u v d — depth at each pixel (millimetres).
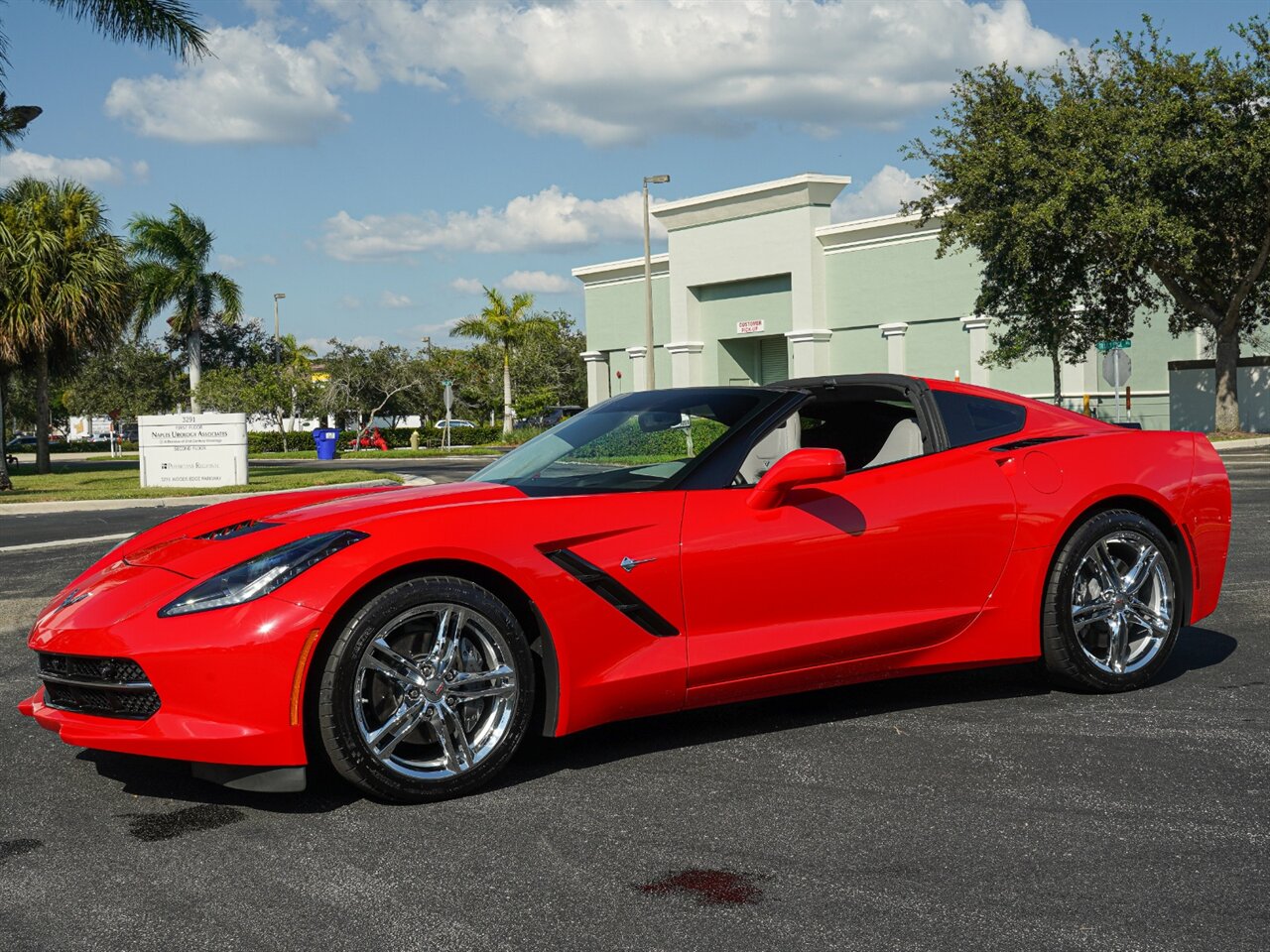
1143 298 28125
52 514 15641
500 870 2820
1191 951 2318
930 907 2547
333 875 2809
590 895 2656
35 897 2707
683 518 3736
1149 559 4496
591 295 46969
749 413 4121
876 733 3957
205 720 3154
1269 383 29766
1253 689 4473
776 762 3654
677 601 3695
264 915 2578
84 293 26375
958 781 3422
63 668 3395
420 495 3768
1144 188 23719
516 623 3453
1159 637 4520
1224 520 4684
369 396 52906
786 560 3838
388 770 3262
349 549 3268
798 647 3859
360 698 3240
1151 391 34594
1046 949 2336
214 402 46750
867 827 3061
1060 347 29438
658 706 3721
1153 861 2793
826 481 4004
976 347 33688
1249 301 28422
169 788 3521
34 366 28797
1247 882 2660
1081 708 4230
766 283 39875
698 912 2549
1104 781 3400
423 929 2490
